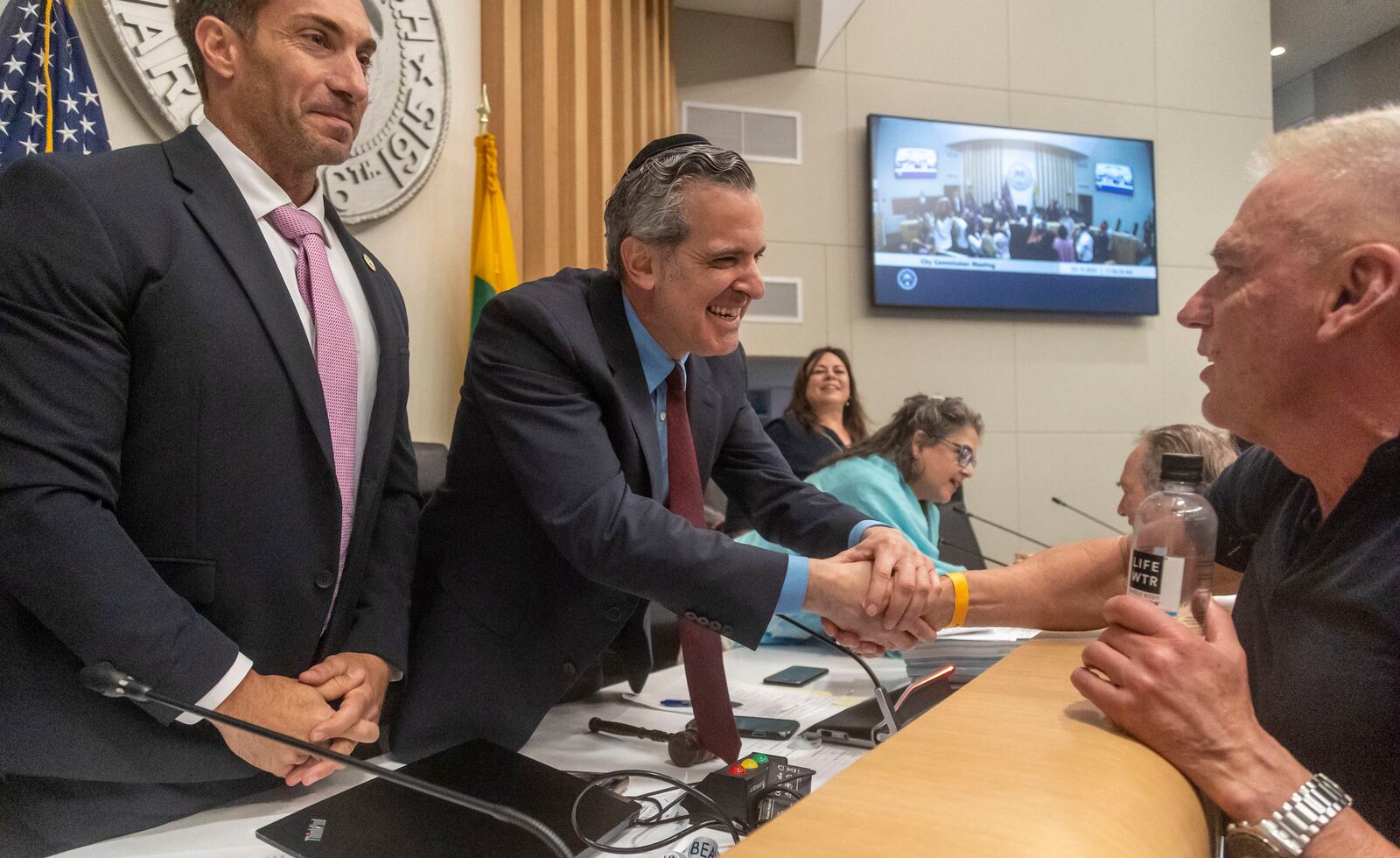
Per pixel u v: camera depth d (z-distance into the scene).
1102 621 1.20
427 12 2.84
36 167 1.01
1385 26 6.45
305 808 0.93
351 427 1.20
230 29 1.13
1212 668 0.71
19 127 1.96
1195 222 5.95
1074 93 5.79
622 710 1.38
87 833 0.98
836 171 5.38
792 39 5.34
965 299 5.45
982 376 5.56
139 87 2.21
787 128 5.32
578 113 3.56
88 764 0.98
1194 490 0.84
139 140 2.25
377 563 1.24
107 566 0.93
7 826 0.98
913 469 2.47
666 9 4.89
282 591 1.10
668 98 4.92
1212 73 6.01
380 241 2.79
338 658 1.07
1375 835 0.65
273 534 1.09
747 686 1.51
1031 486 5.62
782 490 1.50
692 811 0.93
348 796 0.95
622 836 0.89
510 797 0.94
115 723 0.98
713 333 1.21
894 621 1.20
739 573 1.11
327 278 1.21
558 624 1.24
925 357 5.47
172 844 0.89
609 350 1.22
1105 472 5.72
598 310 1.25
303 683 1.01
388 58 2.75
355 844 0.84
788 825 0.51
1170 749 0.69
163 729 0.99
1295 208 0.81
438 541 1.32
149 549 1.05
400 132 2.77
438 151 2.86
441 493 1.34
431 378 2.92
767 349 5.24
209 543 1.06
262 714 0.95
